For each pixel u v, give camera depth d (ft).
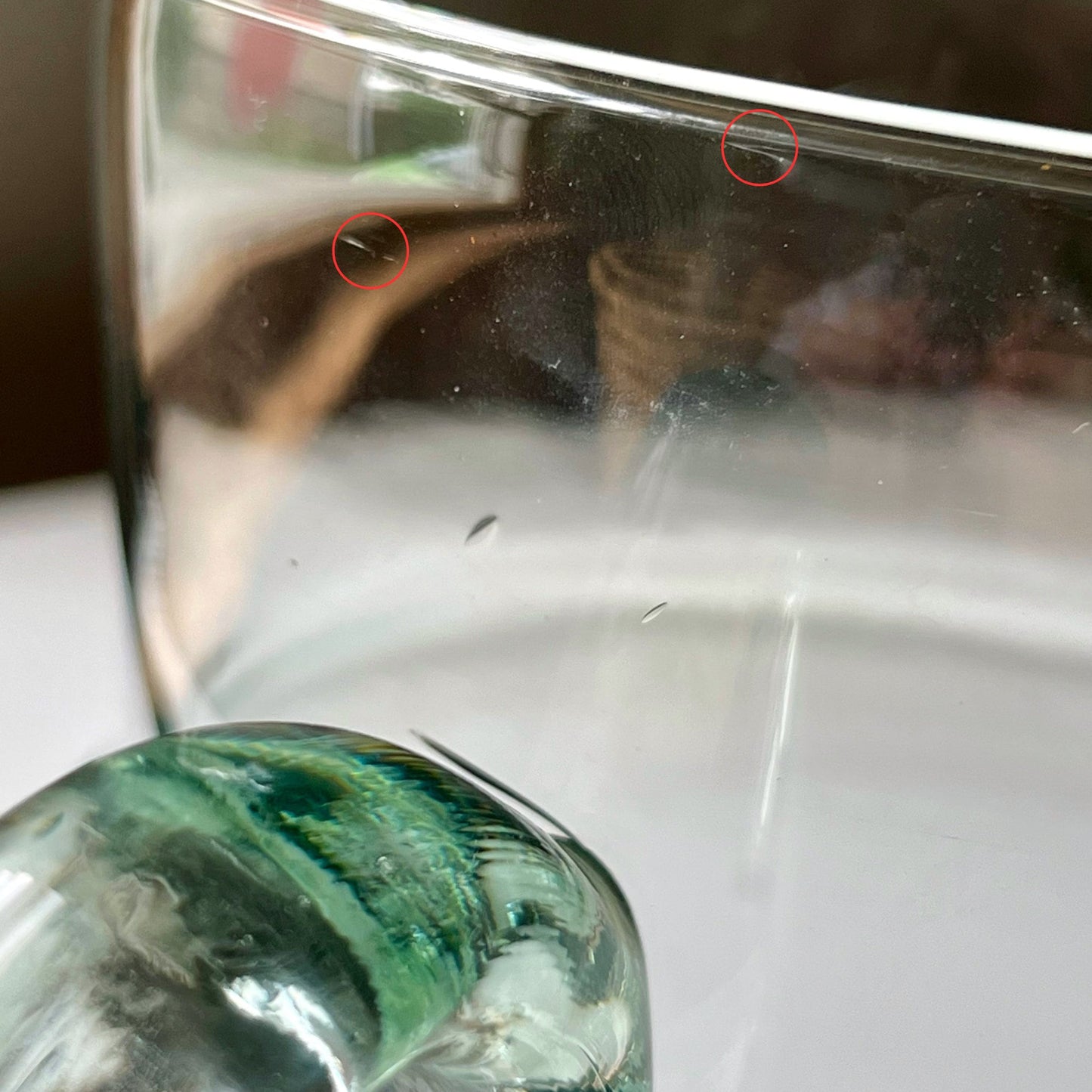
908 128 0.36
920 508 0.41
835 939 0.37
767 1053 0.35
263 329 0.37
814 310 0.38
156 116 0.36
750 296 0.38
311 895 0.31
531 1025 0.31
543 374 0.38
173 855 0.31
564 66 0.36
